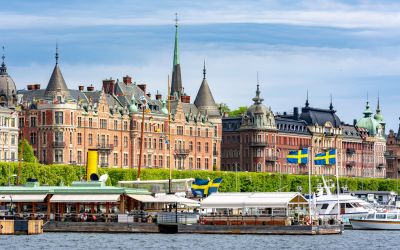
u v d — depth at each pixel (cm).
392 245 15212
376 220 19275
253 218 16550
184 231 16588
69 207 17000
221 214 16912
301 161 17475
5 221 15775
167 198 17175
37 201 16712
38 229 16000
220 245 14450
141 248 13900
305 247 14375
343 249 14325
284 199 16650
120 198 16950
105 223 16500
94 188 16875
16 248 13638
